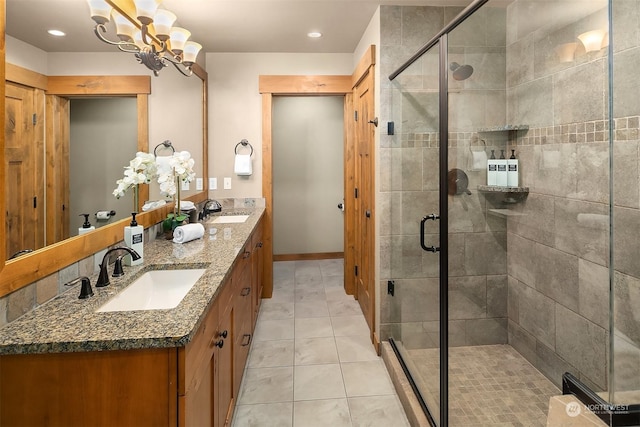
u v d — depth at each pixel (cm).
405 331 238
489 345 241
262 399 207
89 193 155
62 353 96
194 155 313
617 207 169
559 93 201
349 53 355
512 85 232
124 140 189
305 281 428
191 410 106
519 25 225
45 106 128
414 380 208
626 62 161
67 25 140
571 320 200
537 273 223
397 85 245
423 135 228
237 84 353
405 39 246
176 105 266
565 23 195
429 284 216
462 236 227
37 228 122
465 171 224
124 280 145
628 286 165
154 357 98
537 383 210
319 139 525
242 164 348
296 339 280
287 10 257
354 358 253
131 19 181
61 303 122
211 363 135
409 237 238
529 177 226
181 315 111
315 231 532
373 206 269
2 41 103
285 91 353
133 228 166
